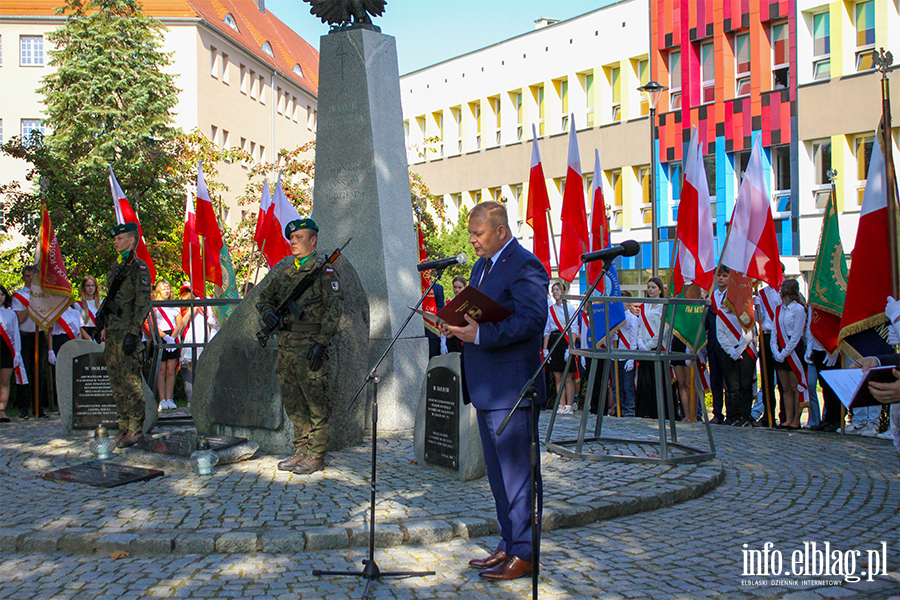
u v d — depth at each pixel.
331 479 6.94
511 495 4.78
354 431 8.52
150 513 5.88
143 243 12.16
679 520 6.11
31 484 6.82
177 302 9.59
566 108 34.44
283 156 25.98
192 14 43.19
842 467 8.02
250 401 8.12
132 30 34.56
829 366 10.30
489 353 4.83
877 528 5.89
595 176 12.09
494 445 4.81
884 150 7.95
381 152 9.52
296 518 5.75
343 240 9.53
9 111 45.22
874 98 24.23
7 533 5.42
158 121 33.81
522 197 36.69
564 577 4.85
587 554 5.29
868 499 6.73
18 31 45.03
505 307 4.59
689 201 10.96
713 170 28.97
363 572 4.80
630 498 6.32
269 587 4.68
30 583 4.77
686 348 11.28
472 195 39.47
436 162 40.91
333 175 9.67
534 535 4.20
